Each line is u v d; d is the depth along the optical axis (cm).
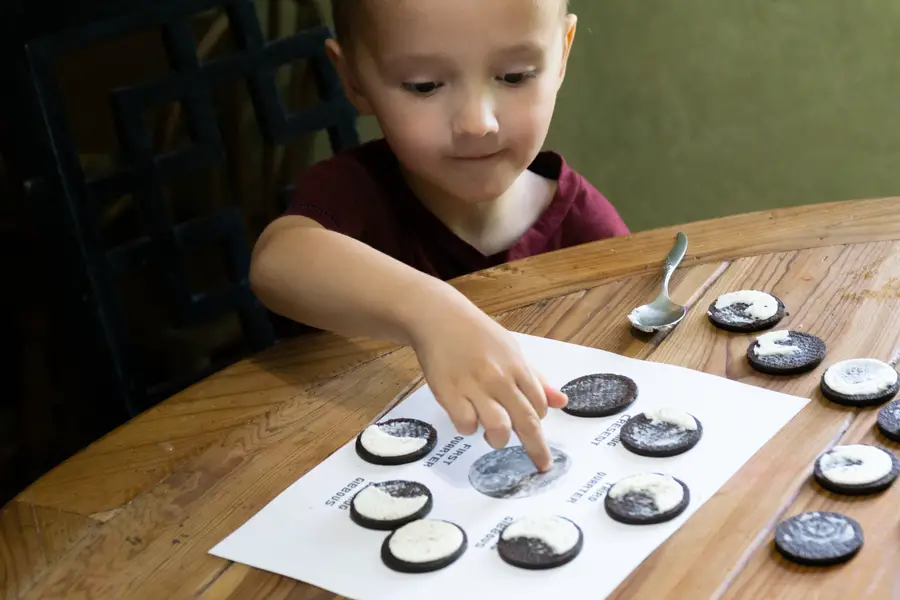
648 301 109
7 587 86
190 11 138
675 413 94
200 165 142
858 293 106
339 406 100
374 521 88
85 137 165
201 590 85
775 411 94
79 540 89
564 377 100
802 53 203
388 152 141
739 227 118
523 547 84
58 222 133
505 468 92
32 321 165
